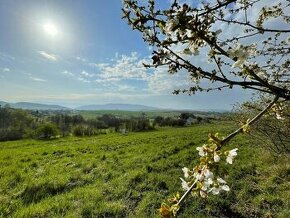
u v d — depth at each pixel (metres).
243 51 1.38
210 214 6.48
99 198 7.56
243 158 11.84
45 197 7.70
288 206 6.57
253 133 5.70
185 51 1.48
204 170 1.55
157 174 9.91
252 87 1.60
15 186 9.11
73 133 56.41
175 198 1.66
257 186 8.16
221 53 1.46
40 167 12.48
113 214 6.62
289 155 5.75
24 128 66.50
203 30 1.42
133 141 24.53
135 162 12.67
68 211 6.67
